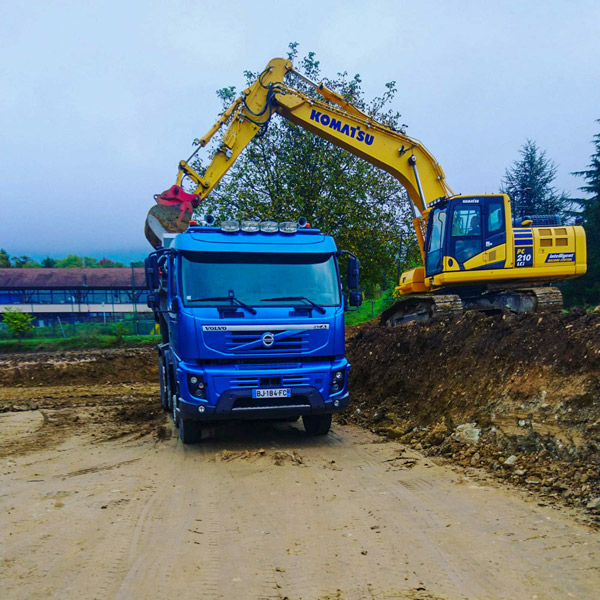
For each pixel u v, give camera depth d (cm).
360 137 1409
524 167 3591
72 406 1278
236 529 479
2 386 1767
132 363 1970
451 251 1343
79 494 585
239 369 756
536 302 1352
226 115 1362
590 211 2998
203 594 364
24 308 4947
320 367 783
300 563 409
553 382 701
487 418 738
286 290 790
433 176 1421
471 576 382
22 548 442
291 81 1533
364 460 712
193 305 759
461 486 583
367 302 3578
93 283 5122
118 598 360
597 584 365
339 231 1894
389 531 465
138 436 899
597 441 585
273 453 734
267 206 1862
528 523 471
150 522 498
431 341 1041
